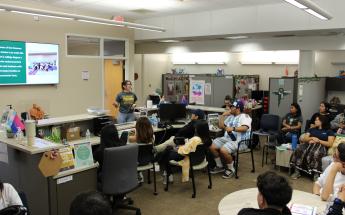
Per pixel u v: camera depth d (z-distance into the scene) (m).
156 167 4.73
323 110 5.87
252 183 4.78
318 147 4.87
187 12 7.01
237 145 5.12
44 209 3.01
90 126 4.55
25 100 6.28
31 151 2.84
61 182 3.07
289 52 8.91
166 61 11.69
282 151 5.23
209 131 4.98
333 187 2.47
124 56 8.21
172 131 5.56
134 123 5.04
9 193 2.39
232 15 6.52
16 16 5.98
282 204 1.62
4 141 3.20
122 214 3.75
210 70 10.73
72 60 7.02
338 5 5.32
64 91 6.92
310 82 7.07
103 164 3.28
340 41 6.82
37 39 6.35
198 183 4.79
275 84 6.97
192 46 8.96
